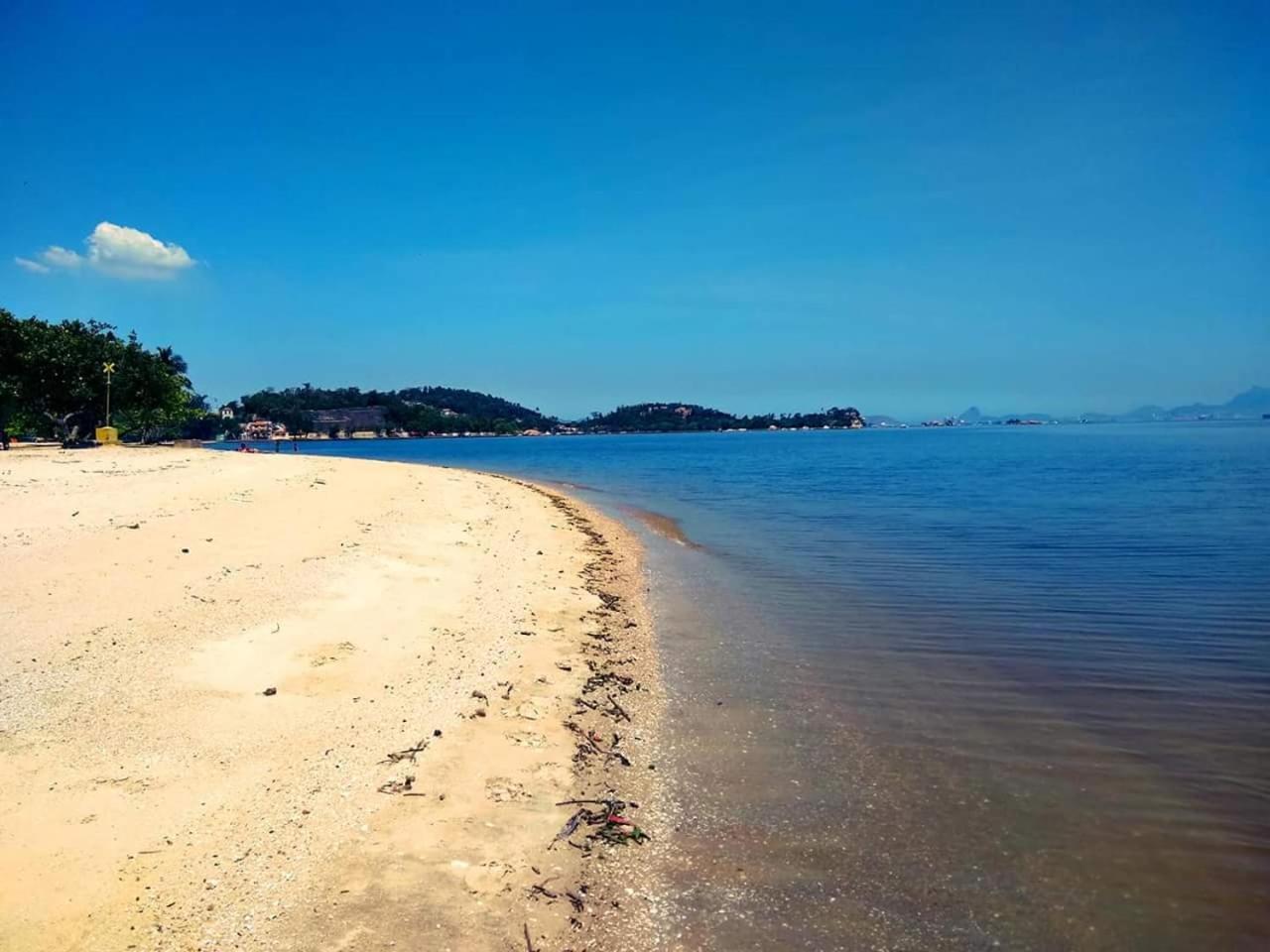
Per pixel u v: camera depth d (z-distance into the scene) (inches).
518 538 838.5
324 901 203.9
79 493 812.6
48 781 245.9
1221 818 267.6
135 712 299.9
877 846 249.6
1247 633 484.1
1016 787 289.0
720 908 216.8
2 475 962.7
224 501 819.4
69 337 2274.9
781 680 404.5
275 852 222.5
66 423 2342.5
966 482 1731.1
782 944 202.8
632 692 385.1
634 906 216.1
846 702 373.7
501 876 222.8
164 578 484.7
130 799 240.7
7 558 502.6
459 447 6082.7
